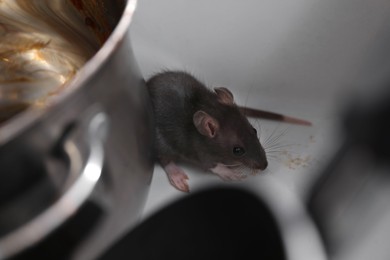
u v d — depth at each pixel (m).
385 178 0.27
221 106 0.39
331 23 0.39
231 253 0.27
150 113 0.31
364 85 0.27
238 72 0.42
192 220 0.28
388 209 0.30
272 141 0.40
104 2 0.34
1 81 0.37
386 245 0.30
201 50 0.42
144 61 0.43
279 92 0.42
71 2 0.36
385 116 0.26
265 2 0.40
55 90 0.37
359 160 0.26
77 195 0.26
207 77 0.43
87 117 0.25
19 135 0.23
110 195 0.28
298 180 0.37
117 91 0.27
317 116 0.40
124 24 0.26
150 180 0.31
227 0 0.40
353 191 0.27
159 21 0.42
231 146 0.38
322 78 0.40
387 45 0.37
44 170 0.25
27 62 0.38
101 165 0.26
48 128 0.24
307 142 0.39
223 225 0.27
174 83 0.40
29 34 0.39
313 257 0.25
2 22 0.39
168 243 0.28
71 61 0.38
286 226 0.26
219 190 0.28
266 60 0.41
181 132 0.39
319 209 0.27
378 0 0.37
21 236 0.25
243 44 0.41
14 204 0.25
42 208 0.26
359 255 0.30
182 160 0.40
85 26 0.37
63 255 0.27
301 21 0.40
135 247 0.29
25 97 0.37
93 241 0.28
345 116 0.27
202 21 0.41
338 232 0.28
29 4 0.38
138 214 0.31
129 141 0.28
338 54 0.39
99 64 0.25
